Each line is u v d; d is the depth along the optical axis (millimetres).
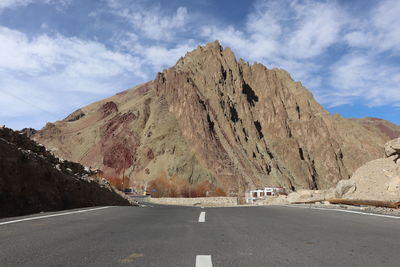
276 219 9570
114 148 154750
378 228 7430
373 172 21594
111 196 25969
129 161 147875
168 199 83250
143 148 149125
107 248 5285
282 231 7117
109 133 165375
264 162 160875
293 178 172750
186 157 140750
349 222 8586
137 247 5371
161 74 185125
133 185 136625
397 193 18141
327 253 4891
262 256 4719
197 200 75312
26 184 14516
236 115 180125
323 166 193125
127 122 165125
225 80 195500
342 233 6754
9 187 13344
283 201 36156
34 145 18859
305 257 4641
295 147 185625
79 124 192625
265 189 97000
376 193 19141
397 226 7723
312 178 180125
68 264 4262
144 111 166875
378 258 4555
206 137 147875
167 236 6496
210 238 6258
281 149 185250
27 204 13750
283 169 174375
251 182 139625
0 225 7914
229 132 159375
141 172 141125
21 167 14664
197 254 4844
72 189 18547
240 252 4984
